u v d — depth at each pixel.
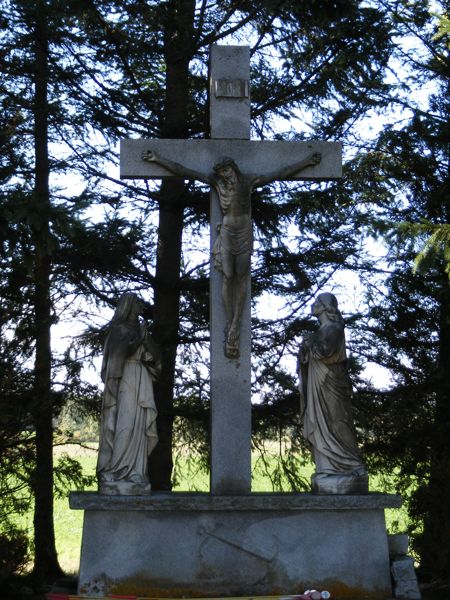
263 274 13.49
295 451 13.84
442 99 14.26
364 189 13.66
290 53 13.18
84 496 8.44
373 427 13.55
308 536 8.69
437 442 12.89
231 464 9.02
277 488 13.91
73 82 13.16
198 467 14.41
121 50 13.00
